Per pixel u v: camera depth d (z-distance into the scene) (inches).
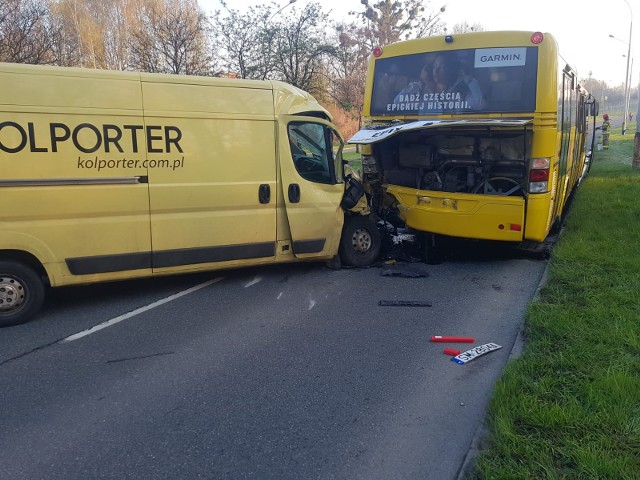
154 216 240.2
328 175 285.0
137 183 234.2
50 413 153.3
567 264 279.3
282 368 181.0
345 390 165.3
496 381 164.1
